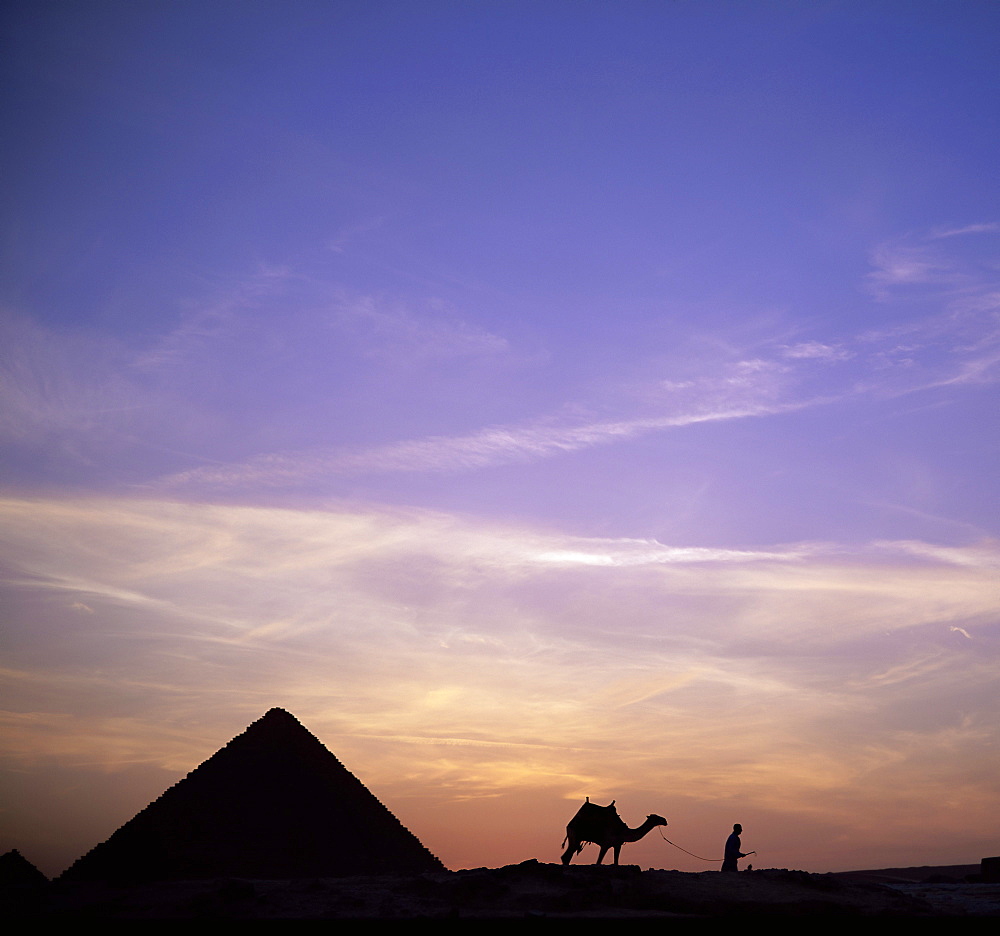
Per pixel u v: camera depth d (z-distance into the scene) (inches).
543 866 1605.6
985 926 1393.9
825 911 1454.2
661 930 1309.1
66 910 1565.0
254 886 1665.8
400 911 1417.3
